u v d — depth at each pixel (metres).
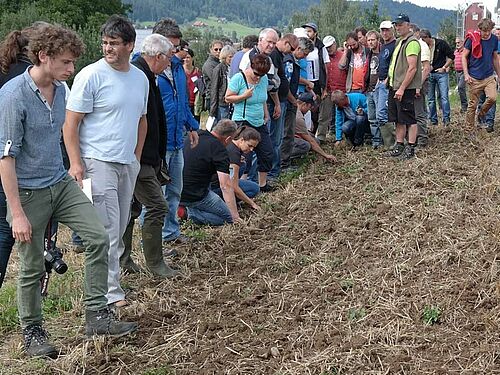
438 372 4.49
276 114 9.80
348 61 12.64
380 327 5.19
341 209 8.25
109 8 50.41
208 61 12.71
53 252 5.11
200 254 7.34
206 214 8.26
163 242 7.61
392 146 11.18
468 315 5.24
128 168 5.66
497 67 11.73
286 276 6.49
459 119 14.06
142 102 5.64
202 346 5.21
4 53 5.64
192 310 5.89
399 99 10.27
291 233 7.77
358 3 45.66
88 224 4.98
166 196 7.42
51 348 5.14
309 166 10.94
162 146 6.33
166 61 6.10
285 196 9.33
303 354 4.93
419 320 5.24
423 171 9.50
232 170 8.51
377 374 4.56
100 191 5.49
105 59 5.46
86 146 5.47
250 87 8.98
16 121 4.57
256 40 10.20
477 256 6.16
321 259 6.76
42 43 4.56
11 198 4.65
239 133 8.59
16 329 5.80
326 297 5.85
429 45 13.23
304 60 11.14
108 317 5.33
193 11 129.12
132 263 6.80
